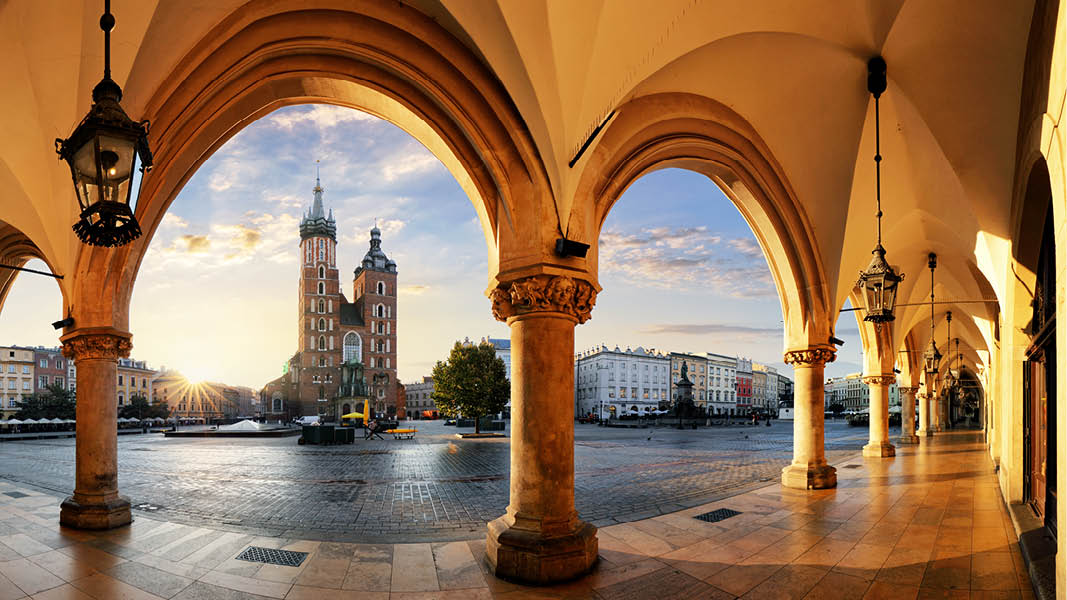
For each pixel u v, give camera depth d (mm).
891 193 9523
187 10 4848
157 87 5199
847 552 6285
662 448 21562
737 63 7426
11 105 5691
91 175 3186
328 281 89875
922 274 14742
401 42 5848
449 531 7523
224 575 5637
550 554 5402
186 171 7254
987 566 5746
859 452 19141
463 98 6117
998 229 7996
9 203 7125
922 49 6555
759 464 15453
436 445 23188
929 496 9805
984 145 7098
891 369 17641
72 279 7750
